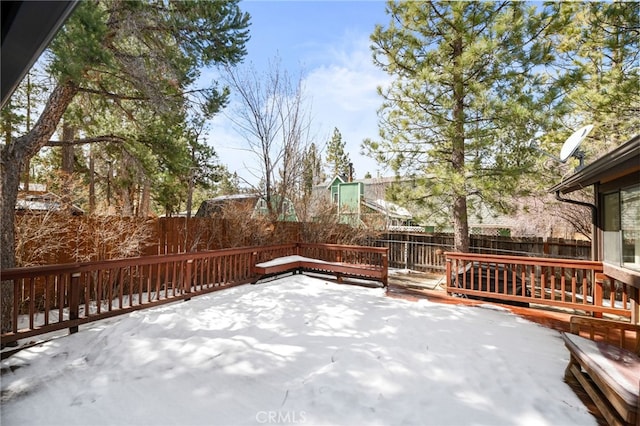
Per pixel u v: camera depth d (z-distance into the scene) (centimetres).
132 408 217
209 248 680
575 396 238
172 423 202
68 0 90
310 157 1059
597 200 460
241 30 501
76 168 1035
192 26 448
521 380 259
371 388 240
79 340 331
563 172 780
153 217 582
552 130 682
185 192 1295
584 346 252
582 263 451
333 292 557
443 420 207
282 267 633
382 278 609
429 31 686
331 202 1039
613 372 206
